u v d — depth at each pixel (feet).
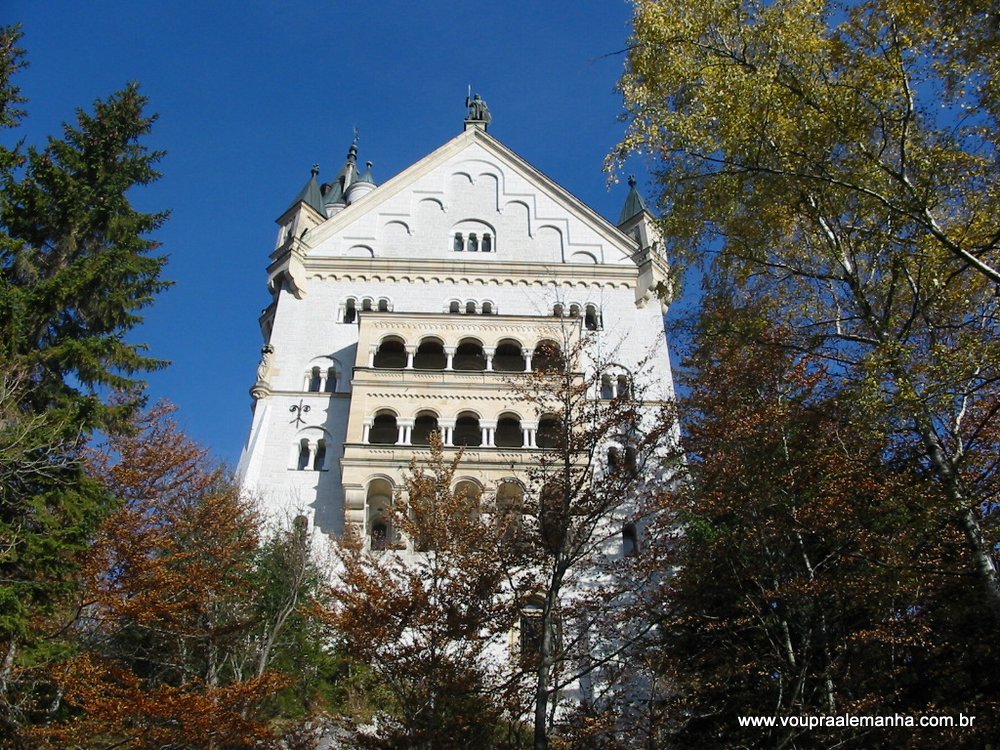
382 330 140.26
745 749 67.21
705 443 81.82
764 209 63.57
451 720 64.03
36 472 70.95
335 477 128.47
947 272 58.13
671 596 72.59
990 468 62.18
